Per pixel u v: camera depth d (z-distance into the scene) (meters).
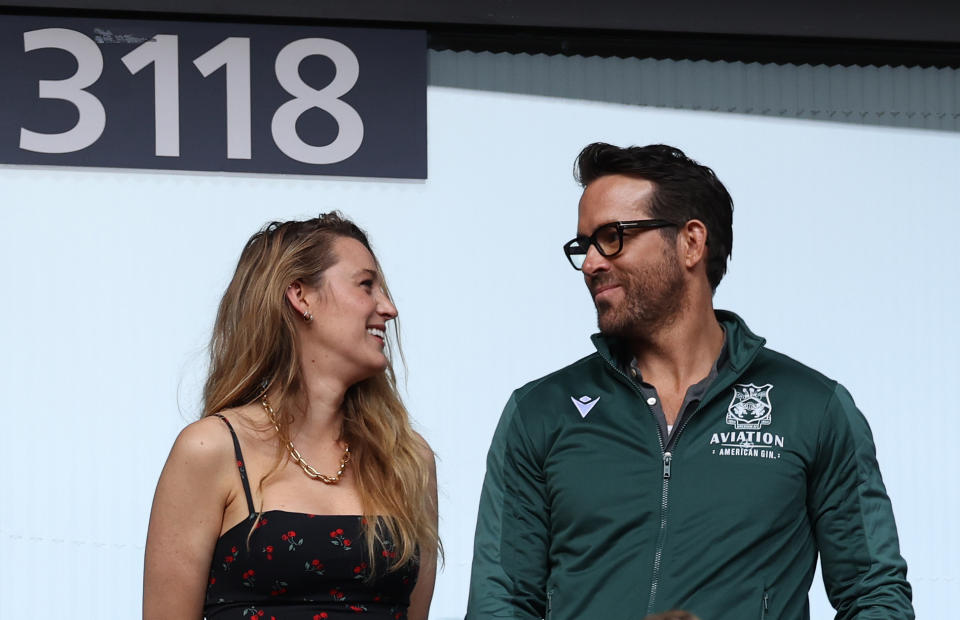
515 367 7.31
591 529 4.55
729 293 7.49
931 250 7.65
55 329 7.06
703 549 4.41
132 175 7.20
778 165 7.62
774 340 7.50
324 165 7.30
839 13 7.64
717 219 4.81
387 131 7.36
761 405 4.59
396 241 7.31
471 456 7.21
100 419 7.03
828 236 7.61
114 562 6.95
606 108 7.54
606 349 4.77
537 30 7.49
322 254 4.57
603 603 4.46
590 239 4.75
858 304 7.57
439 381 7.24
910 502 7.45
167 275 7.16
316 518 4.30
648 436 4.61
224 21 7.32
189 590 4.26
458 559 7.12
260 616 4.21
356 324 4.53
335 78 7.36
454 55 7.48
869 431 4.64
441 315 7.29
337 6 7.35
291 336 4.54
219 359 4.60
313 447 4.52
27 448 6.97
